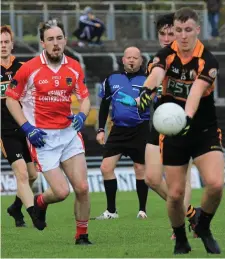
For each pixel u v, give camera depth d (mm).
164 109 15773
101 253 18219
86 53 62406
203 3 66625
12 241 21219
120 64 57969
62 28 19188
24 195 23625
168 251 18406
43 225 20578
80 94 19594
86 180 19344
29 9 63625
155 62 16422
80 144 19406
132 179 45406
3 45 24484
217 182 16594
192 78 16422
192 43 16266
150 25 64438
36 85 19141
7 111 24266
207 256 17203
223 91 62344
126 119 27938
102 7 65812
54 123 19266
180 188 17016
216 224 24656
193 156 17016
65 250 18938
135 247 19344
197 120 16688
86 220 19828
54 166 19203
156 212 30000
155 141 20391
